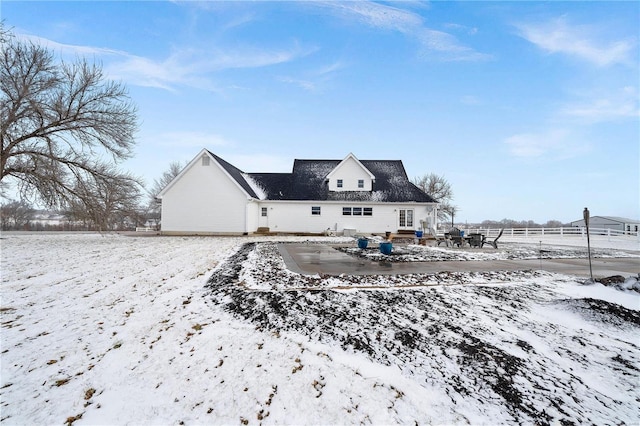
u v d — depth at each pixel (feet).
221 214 77.05
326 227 81.76
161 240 61.77
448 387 10.25
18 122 52.65
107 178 60.49
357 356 12.14
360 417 8.75
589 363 11.89
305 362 11.60
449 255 39.81
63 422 8.39
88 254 39.01
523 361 11.93
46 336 13.74
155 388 9.95
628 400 9.74
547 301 18.90
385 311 16.98
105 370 10.97
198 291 21.26
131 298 19.60
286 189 86.74
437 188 167.63
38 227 119.24
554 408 9.30
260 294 19.65
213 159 76.28
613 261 35.99
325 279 23.84
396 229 81.05
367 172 83.87
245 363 11.49
